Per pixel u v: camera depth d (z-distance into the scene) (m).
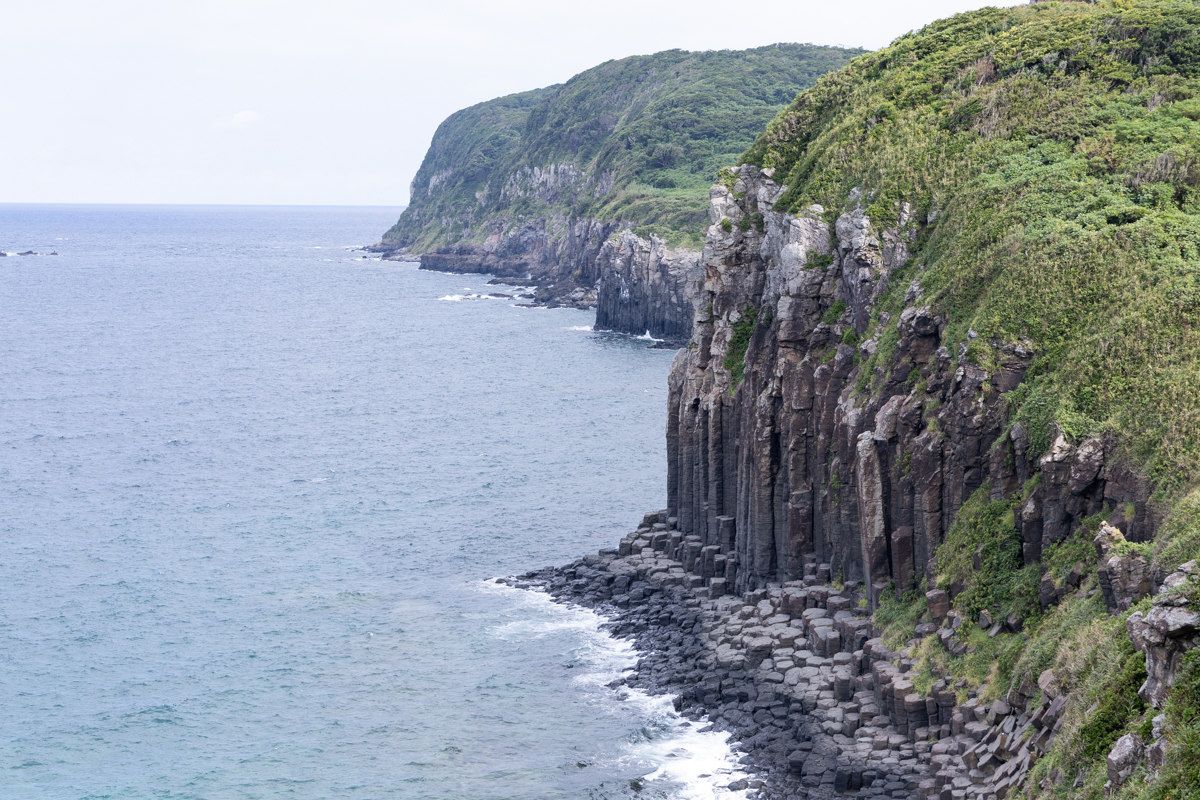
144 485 118.81
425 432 143.25
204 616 82.00
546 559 93.44
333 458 129.88
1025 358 58.62
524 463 125.75
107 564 93.69
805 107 93.50
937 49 93.44
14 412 158.00
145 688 70.69
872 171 77.69
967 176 73.19
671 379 91.88
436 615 81.06
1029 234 63.16
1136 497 49.12
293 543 98.69
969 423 59.16
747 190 89.31
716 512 83.75
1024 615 53.00
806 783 53.06
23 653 76.00
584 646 74.50
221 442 139.12
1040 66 81.75
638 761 58.56
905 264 72.38
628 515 105.62
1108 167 68.19
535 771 58.53
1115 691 39.19
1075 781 38.44
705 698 63.81
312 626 79.62
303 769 60.41
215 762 61.56
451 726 64.12
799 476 74.75
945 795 47.25
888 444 64.44
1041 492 54.22
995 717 49.56
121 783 59.81
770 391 76.56
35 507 110.56
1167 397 50.31
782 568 76.19
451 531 101.31
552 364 194.50
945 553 59.59
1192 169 65.00
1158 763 32.84
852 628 62.94
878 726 56.00
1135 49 79.62
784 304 76.69
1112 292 57.50
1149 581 44.28
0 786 59.62
